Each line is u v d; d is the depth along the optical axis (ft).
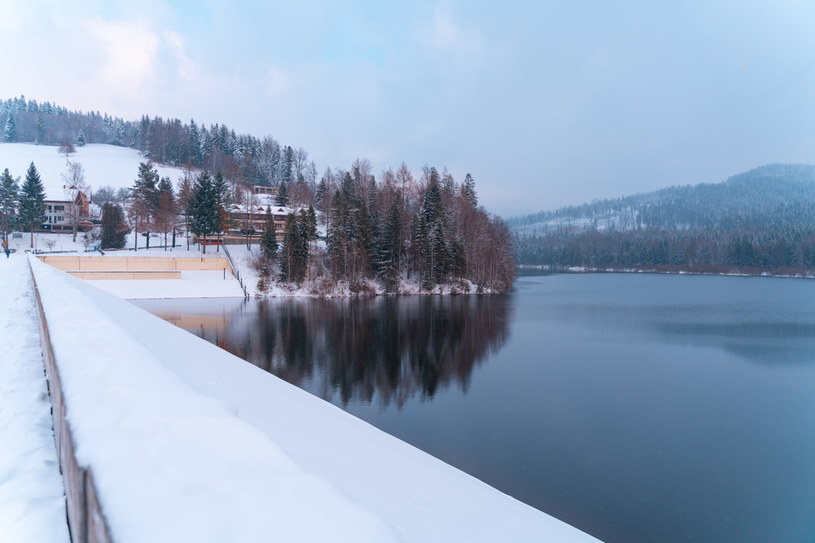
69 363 10.84
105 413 7.31
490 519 19.51
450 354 112.57
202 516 4.40
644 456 57.47
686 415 72.28
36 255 215.51
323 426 24.40
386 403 77.36
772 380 92.12
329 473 15.62
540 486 49.96
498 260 283.18
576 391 84.17
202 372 24.98
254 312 171.94
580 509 45.44
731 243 558.56
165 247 272.31
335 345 120.88
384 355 111.14
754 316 174.91
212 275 231.09
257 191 506.48
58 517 8.07
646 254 600.39
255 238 298.56
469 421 69.05
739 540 40.88
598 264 647.15
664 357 110.63
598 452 58.54
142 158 583.58
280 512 4.56
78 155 559.79
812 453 58.18
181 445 6.12
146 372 9.91
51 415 14.25
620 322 158.71
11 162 495.41
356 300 215.10
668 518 43.98
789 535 41.63
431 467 26.21
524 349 118.11
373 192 307.17
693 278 438.81
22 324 35.70
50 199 344.08
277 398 27.76
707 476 52.60
